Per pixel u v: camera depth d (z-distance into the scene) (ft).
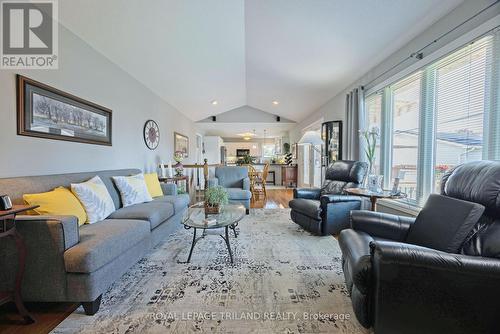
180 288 6.20
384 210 10.60
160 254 8.40
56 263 5.02
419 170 8.71
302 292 6.01
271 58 13.01
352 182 11.08
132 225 6.86
